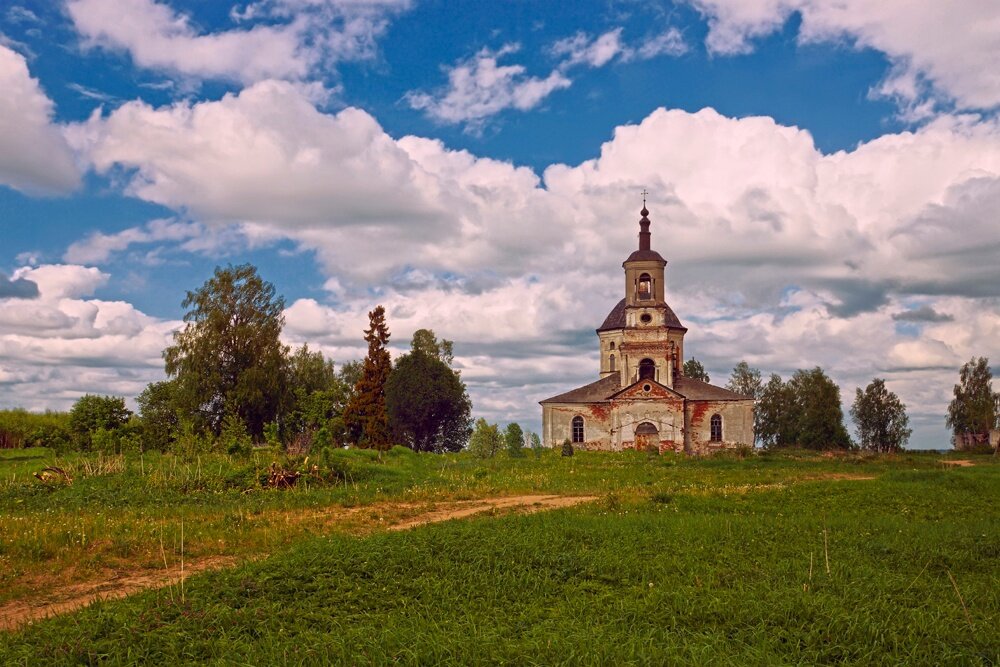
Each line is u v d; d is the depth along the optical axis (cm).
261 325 7038
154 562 1733
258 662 1018
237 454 3853
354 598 1308
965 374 9606
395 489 3191
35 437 4625
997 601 1272
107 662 1033
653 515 2289
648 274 7919
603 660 973
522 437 6022
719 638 1067
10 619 1338
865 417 9525
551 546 1652
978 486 3212
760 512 2434
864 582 1366
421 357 8012
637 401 7456
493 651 1016
